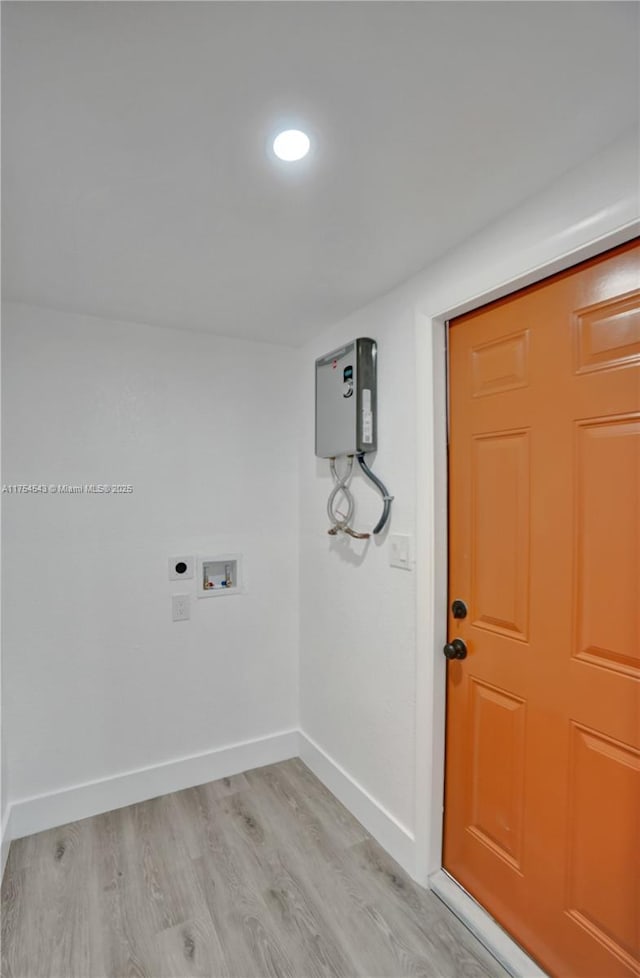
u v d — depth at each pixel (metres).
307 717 2.38
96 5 0.72
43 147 1.02
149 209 1.26
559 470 1.25
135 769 2.08
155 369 2.13
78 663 1.97
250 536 2.35
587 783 1.20
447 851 1.62
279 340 2.35
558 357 1.25
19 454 1.86
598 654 1.17
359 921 1.48
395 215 1.31
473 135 1.01
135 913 1.50
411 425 1.67
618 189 1.05
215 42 0.79
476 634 1.51
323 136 1.01
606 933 1.16
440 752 1.61
